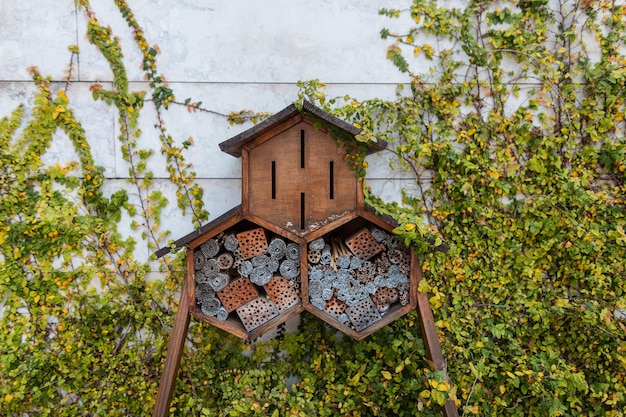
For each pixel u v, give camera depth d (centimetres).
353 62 246
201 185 247
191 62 241
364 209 198
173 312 248
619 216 252
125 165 243
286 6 242
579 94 254
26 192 236
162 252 198
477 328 252
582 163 253
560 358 244
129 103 239
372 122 244
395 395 242
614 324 244
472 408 220
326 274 203
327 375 247
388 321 205
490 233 249
